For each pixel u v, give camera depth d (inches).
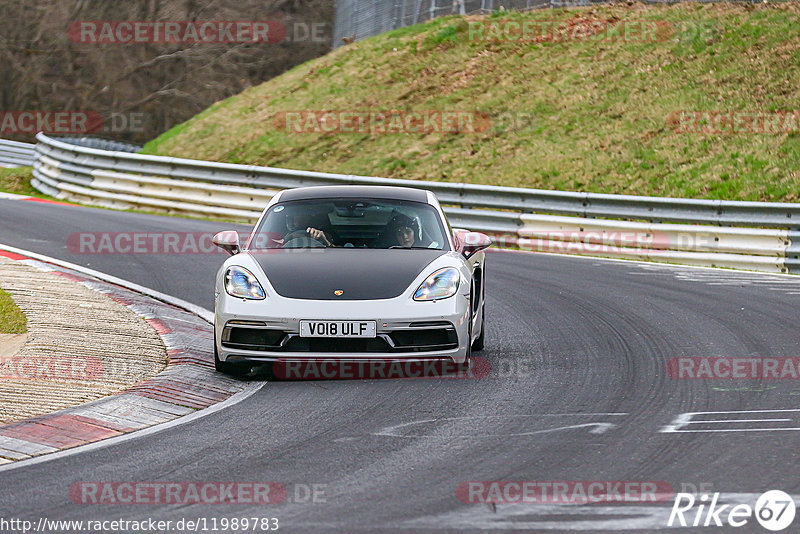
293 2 5871.1
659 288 1701.5
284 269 1053.2
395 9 4608.8
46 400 901.2
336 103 3710.6
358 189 1251.8
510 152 3097.9
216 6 5846.5
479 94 3521.2
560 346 1209.4
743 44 3339.1
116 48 5900.6
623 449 751.7
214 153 3533.5
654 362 1107.3
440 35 4010.8
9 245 1993.1
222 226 2448.3
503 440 782.5
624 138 2994.6
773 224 2073.1
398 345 1002.7
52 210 2657.5
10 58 5915.4
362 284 1024.9
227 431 822.5
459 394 956.6
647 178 2755.9
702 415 864.3
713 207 2155.5
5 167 3715.6
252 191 2731.3
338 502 625.9
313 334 991.0
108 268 1800.0
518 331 1314.0
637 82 3312.0
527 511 604.4
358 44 4252.0
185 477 687.7
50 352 1078.4
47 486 666.8
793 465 702.5
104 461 732.0
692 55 3371.1
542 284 1737.2
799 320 1374.3
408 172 3120.1
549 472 690.8
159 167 2933.1
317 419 860.6
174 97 5856.3
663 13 3715.6
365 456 738.8
